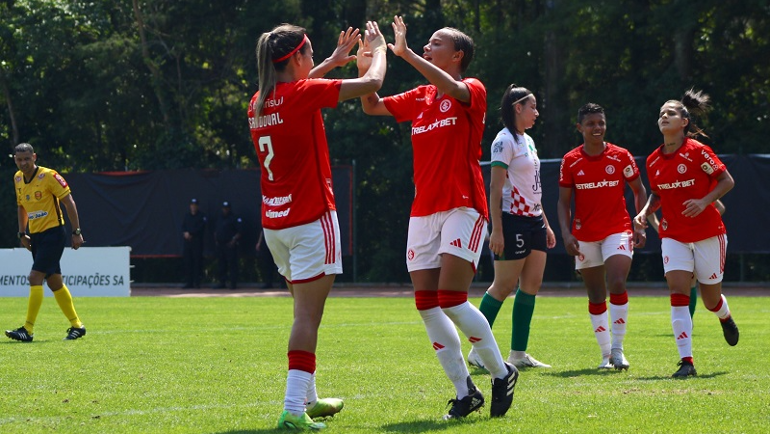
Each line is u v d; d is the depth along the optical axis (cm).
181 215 2869
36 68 3559
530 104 852
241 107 3631
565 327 1349
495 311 880
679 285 830
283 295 2519
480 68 3238
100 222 2912
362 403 657
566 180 911
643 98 2911
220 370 848
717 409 611
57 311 1755
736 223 2428
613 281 870
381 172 3062
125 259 2359
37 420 590
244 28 3369
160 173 2881
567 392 702
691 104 899
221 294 2594
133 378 792
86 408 638
